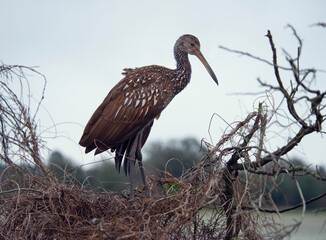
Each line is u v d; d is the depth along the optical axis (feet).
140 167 27.43
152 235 20.62
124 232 20.15
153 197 24.03
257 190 22.50
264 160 21.11
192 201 22.44
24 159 24.09
